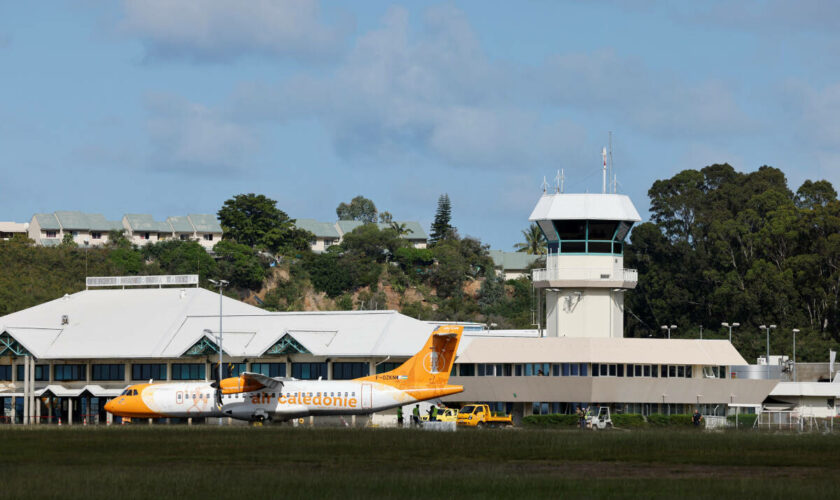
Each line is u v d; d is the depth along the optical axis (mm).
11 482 122312
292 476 127188
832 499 111375
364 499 110688
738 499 111125
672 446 175375
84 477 126375
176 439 183625
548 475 131125
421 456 154875
